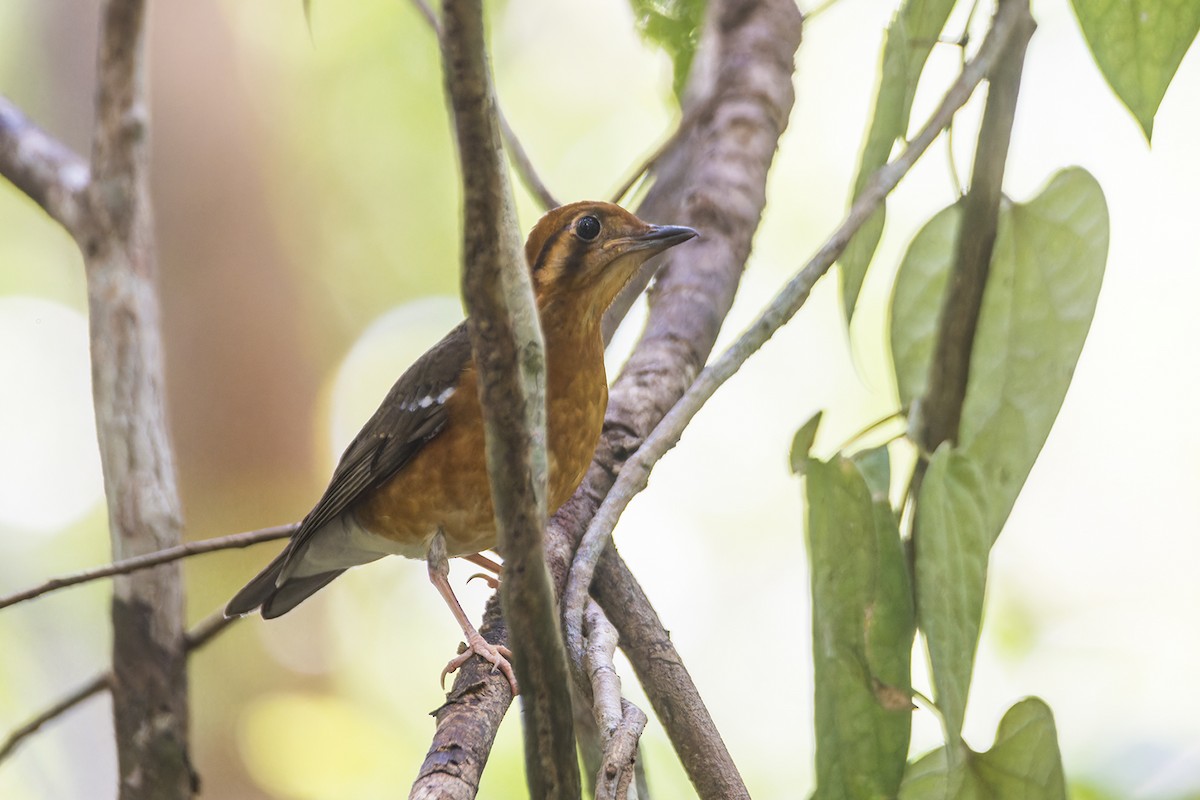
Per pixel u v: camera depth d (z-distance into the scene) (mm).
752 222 10320
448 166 24281
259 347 24391
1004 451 7445
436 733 6629
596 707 5855
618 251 9227
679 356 9422
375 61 23859
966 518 6641
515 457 4891
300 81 24328
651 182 11945
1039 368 7379
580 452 8914
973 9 7160
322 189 24797
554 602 5285
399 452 9727
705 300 9734
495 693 7238
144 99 8891
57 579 7785
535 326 4867
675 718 7402
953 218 7988
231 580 23562
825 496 6691
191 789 9062
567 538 8430
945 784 6859
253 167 24453
